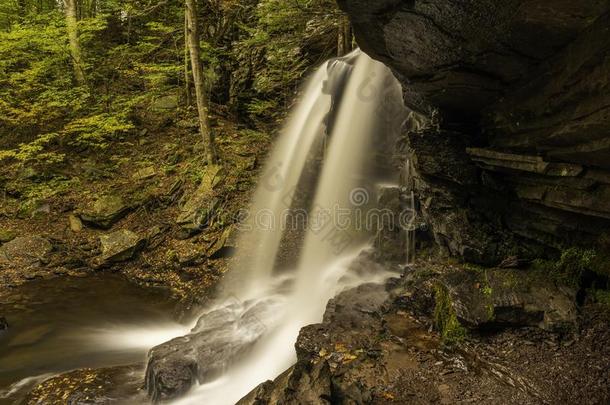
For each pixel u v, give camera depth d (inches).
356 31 163.5
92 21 472.4
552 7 107.0
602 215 141.0
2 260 347.6
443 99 197.0
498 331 163.9
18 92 462.3
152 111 520.4
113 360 227.3
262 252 343.0
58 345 243.6
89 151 471.8
